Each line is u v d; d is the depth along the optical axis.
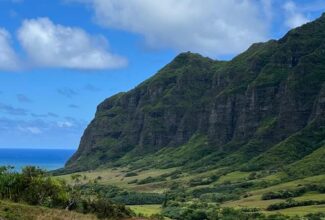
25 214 106.38
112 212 141.38
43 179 135.25
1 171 134.62
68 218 113.25
